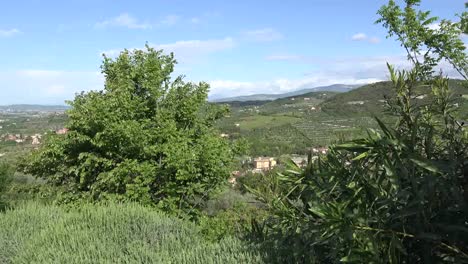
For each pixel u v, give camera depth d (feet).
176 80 43.37
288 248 11.99
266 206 12.69
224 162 39.68
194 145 41.55
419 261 9.19
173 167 37.40
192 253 15.11
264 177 13.23
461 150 9.01
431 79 9.95
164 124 39.40
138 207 23.59
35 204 28.58
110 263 16.39
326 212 8.33
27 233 22.68
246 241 14.35
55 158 40.34
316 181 10.14
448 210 8.45
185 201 39.75
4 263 20.33
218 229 20.90
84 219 22.21
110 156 38.88
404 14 14.33
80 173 40.40
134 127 36.78
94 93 41.19
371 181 8.74
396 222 8.82
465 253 8.39
